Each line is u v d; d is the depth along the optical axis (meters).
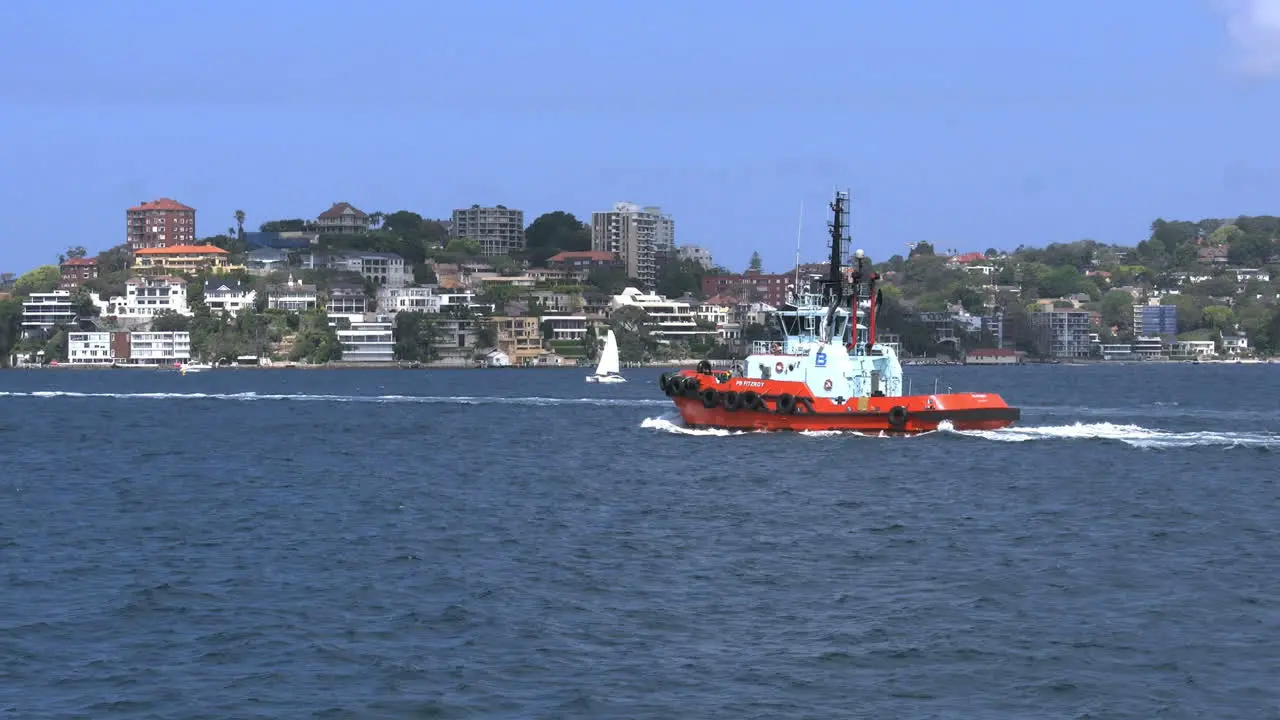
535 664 89.56
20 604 105.56
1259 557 121.69
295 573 116.25
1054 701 82.75
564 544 128.62
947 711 81.25
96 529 139.88
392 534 135.00
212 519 145.75
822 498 154.75
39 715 80.88
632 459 193.25
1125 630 96.75
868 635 95.75
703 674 87.56
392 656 91.44
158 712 81.38
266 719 80.12
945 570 116.31
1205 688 84.62
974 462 182.50
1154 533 133.38
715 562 119.88
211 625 99.31
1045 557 121.75
